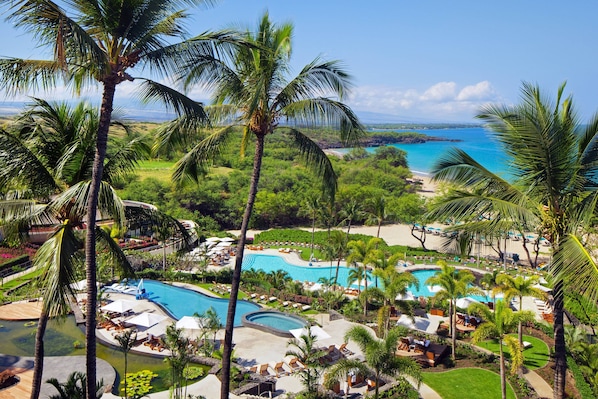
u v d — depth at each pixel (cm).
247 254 5188
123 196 6134
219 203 6612
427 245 5850
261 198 6706
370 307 3369
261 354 2508
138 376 2155
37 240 4128
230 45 1202
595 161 1259
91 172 1389
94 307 1158
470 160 1334
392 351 1748
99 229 1459
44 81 1081
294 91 1484
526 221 1198
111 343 2502
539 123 1227
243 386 2059
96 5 1044
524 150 1270
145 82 1155
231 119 1484
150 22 1095
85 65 1050
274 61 1453
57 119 1361
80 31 936
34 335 2612
